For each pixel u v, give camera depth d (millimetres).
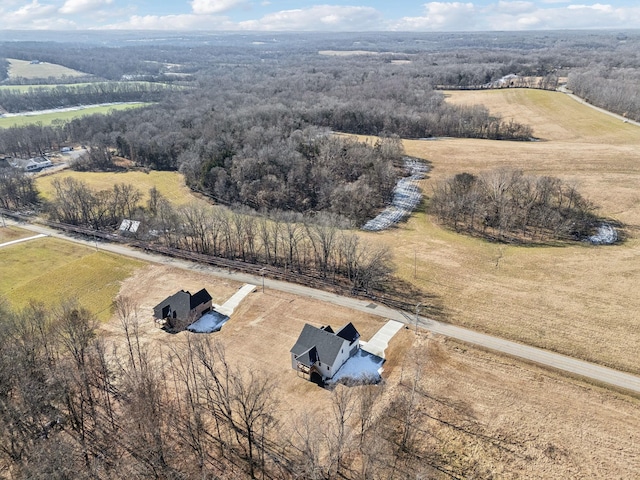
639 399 57906
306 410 57688
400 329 73500
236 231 106688
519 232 107312
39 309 72875
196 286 90812
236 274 94500
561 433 53156
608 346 67000
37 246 112188
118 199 125875
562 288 82688
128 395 57625
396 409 57062
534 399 58312
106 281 93875
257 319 78000
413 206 124062
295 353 65188
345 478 47938
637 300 77812
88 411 57062
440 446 51812
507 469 48844
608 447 51250
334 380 62812
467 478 47969
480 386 60688
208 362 60156
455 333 71750
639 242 98438
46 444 46000
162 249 106688
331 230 94625
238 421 55906
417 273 90250
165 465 48281
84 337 62469
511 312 76188
